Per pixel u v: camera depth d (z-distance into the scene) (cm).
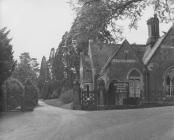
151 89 3388
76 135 1242
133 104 3288
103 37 1467
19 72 6544
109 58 3759
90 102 3116
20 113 2661
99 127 1432
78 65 6644
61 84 7450
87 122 1680
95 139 1130
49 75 9506
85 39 1444
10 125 1722
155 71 3419
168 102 3125
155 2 1455
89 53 4344
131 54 3444
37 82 9619
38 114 2512
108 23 1429
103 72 3488
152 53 3491
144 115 1747
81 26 1427
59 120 1925
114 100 3300
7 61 2422
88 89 4047
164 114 1650
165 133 1111
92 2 1415
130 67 3406
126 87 3300
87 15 1414
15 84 3047
